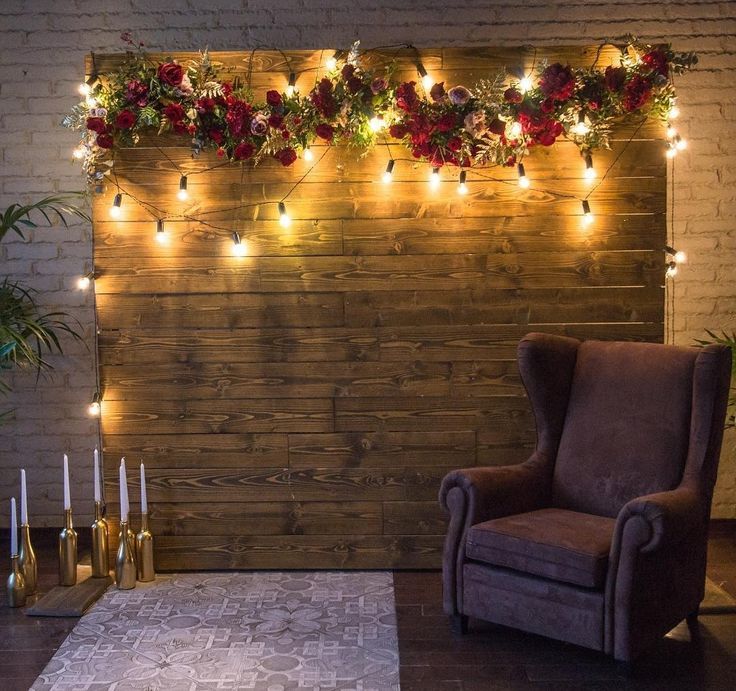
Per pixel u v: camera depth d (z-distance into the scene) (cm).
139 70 387
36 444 470
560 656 318
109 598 374
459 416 401
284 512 405
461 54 388
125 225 400
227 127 382
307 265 399
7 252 463
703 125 459
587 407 368
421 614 355
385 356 400
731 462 470
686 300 465
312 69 390
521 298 397
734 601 362
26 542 379
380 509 404
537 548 311
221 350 402
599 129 382
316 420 402
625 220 395
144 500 395
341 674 302
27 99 459
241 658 315
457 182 395
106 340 404
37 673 305
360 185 396
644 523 292
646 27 454
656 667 308
